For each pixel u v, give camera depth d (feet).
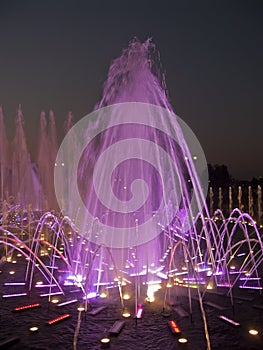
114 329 25.41
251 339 24.06
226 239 66.85
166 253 54.34
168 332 25.35
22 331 25.73
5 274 41.93
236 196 159.12
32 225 79.51
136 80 70.64
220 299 32.30
